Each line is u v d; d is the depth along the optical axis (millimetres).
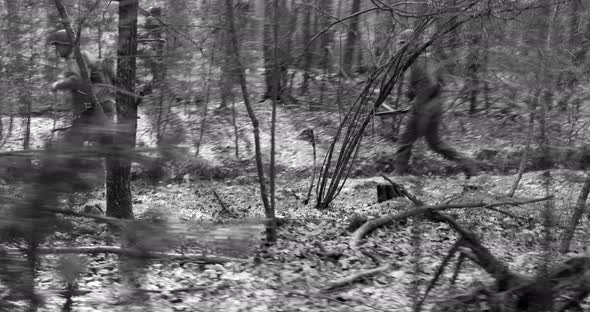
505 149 12859
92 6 7457
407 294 7156
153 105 10023
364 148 16531
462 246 6207
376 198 13977
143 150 2408
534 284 5172
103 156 2350
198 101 11656
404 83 13859
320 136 18125
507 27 7711
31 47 6781
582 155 6742
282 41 10273
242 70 9781
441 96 9820
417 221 6488
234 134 16469
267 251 8719
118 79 8727
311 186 14031
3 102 4172
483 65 8312
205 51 9695
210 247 2586
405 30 10883
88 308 5305
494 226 10672
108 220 2586
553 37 6898
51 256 2615
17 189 2332
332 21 13102
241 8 9703
